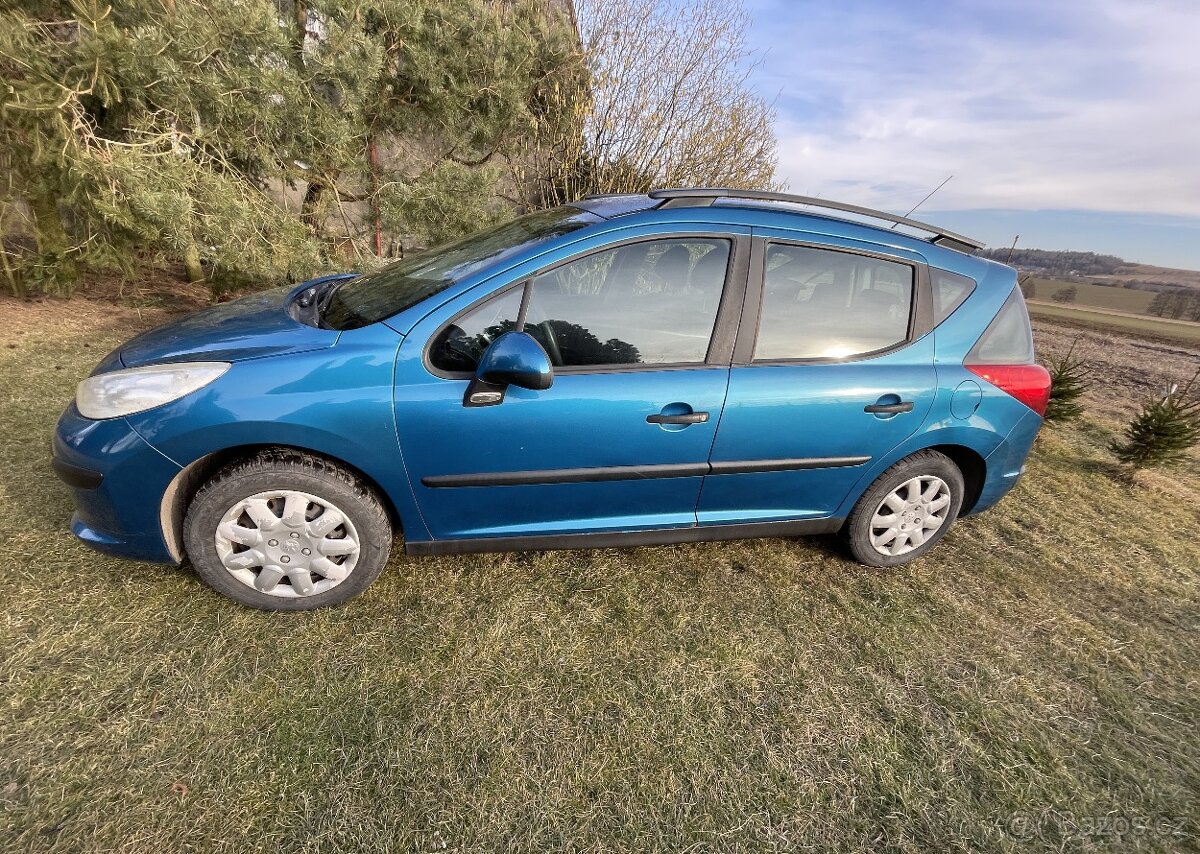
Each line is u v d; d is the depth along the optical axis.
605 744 1.86
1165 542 3.37
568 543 2.47
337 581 2.25
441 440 2.12
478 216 5.83
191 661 2.00
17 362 4.33
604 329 2.24
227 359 2.06
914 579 2.84
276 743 1.76
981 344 2.65
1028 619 2.63
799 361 2.41
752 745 1.90
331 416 2.03
